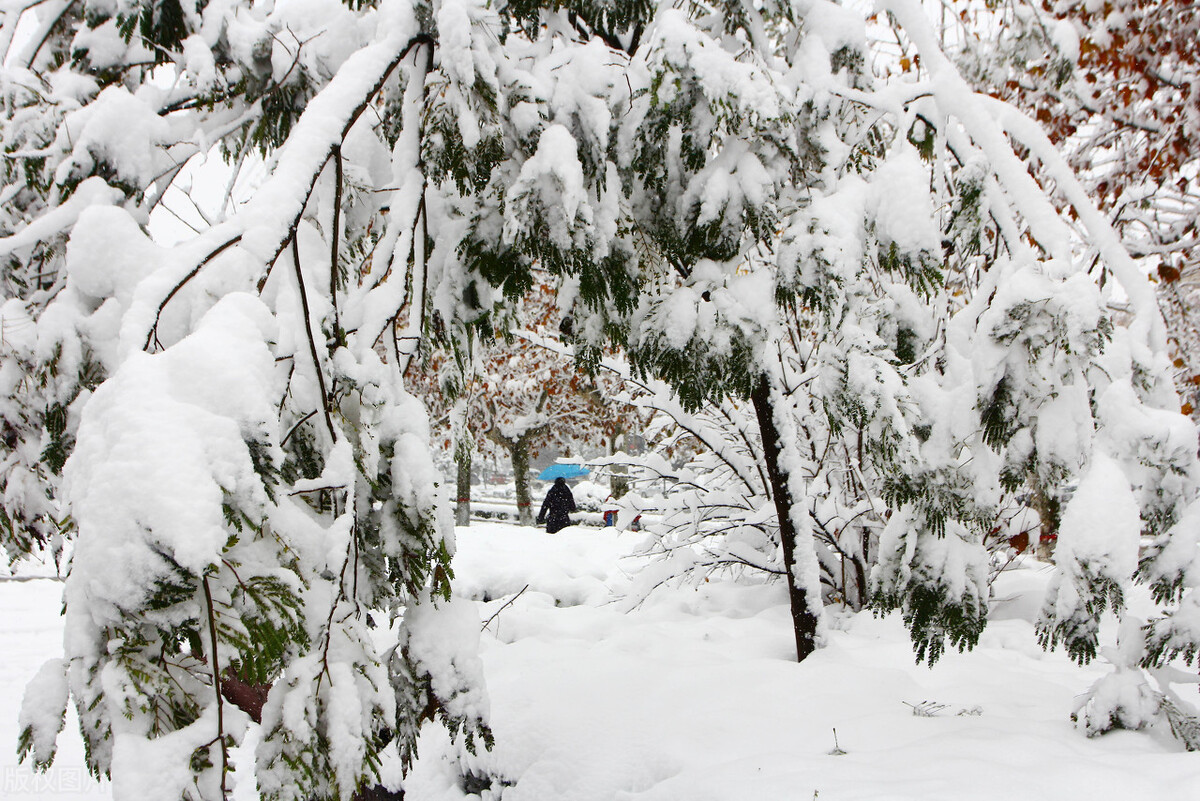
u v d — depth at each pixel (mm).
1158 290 6430
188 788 1337
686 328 2758
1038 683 3311
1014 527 4844
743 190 2654
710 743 2711
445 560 2023
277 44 2443
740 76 2451
